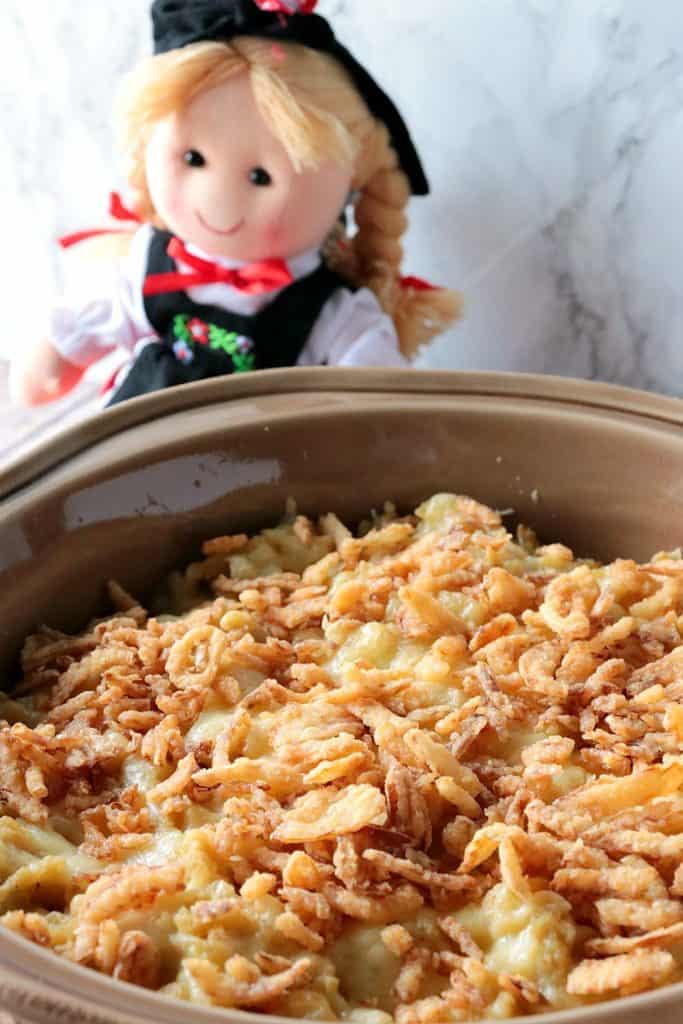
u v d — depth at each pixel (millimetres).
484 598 520
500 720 480
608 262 710
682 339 710
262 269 669
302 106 629
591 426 544
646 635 513
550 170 704
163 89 634
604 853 444
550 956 428
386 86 721
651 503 545
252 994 415
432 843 460
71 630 532
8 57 815
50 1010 356
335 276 693
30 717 499
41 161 839
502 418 549
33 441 767
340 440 552
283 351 677
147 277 688
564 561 542
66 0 782
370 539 544
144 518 537
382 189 680
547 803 464
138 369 688
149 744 477
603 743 476
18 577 513
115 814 464
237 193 651
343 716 484
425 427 553
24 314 891
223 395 555
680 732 472
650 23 658
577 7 668
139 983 421
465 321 754
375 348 677
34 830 458
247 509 553
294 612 523
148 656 504
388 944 432
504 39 688
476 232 732
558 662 502
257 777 467
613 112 681
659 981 417
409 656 507
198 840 448
